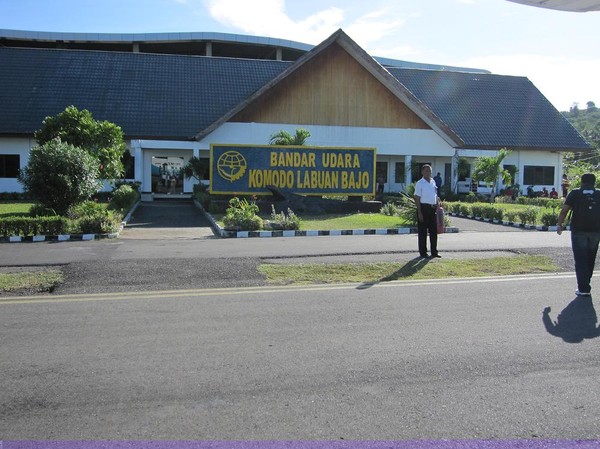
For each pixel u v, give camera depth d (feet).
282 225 50.06
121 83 104.83
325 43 95.14
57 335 18.61
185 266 30.42
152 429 12.18
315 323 20.15
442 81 125.90
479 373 15.39
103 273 28.60
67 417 12.72
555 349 17.39
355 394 13.98
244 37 154.92
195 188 88.84
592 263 24.84
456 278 28.86
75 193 55.21
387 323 20.21
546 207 81.41
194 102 103.45
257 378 14.97
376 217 63.00
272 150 71.15
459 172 106.22
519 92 126.72
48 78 102.68
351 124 98.22
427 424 12.44
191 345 17.65
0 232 44.01
